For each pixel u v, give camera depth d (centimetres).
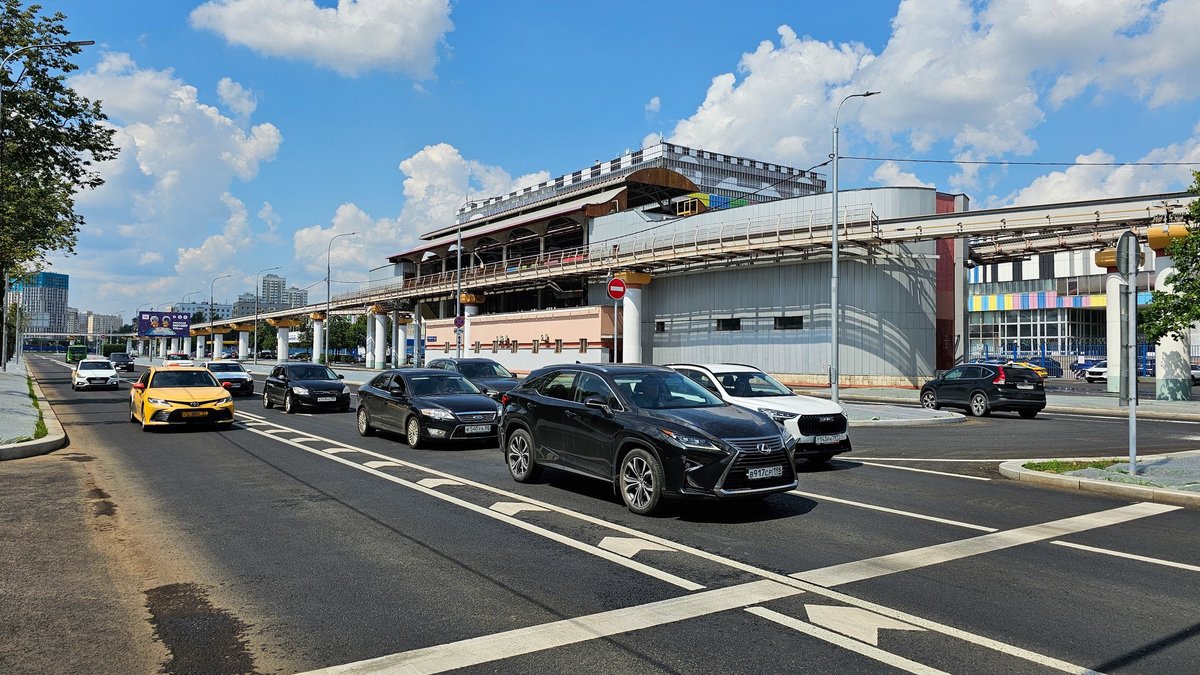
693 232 3984
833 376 2130
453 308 6594
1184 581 551
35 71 2672
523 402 970
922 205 3272
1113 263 2700
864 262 3319
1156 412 2178
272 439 1465
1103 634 444
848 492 912
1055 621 466
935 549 641
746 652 415
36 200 2617
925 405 2289
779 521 747
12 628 452
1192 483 909
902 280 3284
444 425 1277
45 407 2177
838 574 566
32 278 3791
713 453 718
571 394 905
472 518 757
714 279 3925
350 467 1100
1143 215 2541
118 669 393
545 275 4603
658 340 4253
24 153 2700
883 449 1352
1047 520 756
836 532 701
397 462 1152
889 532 701
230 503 834
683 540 669
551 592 522
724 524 732
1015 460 1109
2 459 1169
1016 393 2041
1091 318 5731
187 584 542
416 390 1388
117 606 493
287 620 467
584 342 4272
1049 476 972
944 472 1081
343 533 694
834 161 2198
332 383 2156
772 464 743
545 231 5225
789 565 590
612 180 4931
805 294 3516
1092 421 1980
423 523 735
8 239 2456
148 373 1772
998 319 5888
